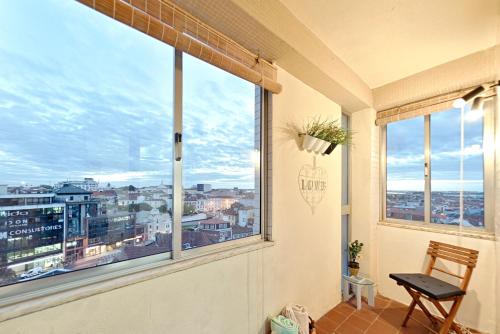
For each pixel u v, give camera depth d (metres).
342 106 2.69
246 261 1.52
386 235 2.64
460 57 2.09
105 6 0.89
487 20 1.62
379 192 2.81
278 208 1.77
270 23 1.40
